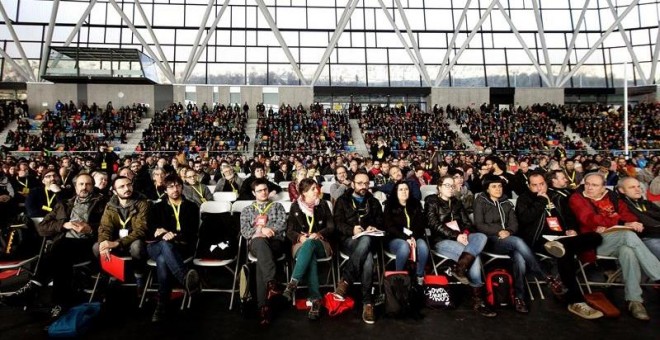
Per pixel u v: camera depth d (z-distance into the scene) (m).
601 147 25.50
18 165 9.05
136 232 4.45
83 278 4.61
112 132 25.55
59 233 4.52
